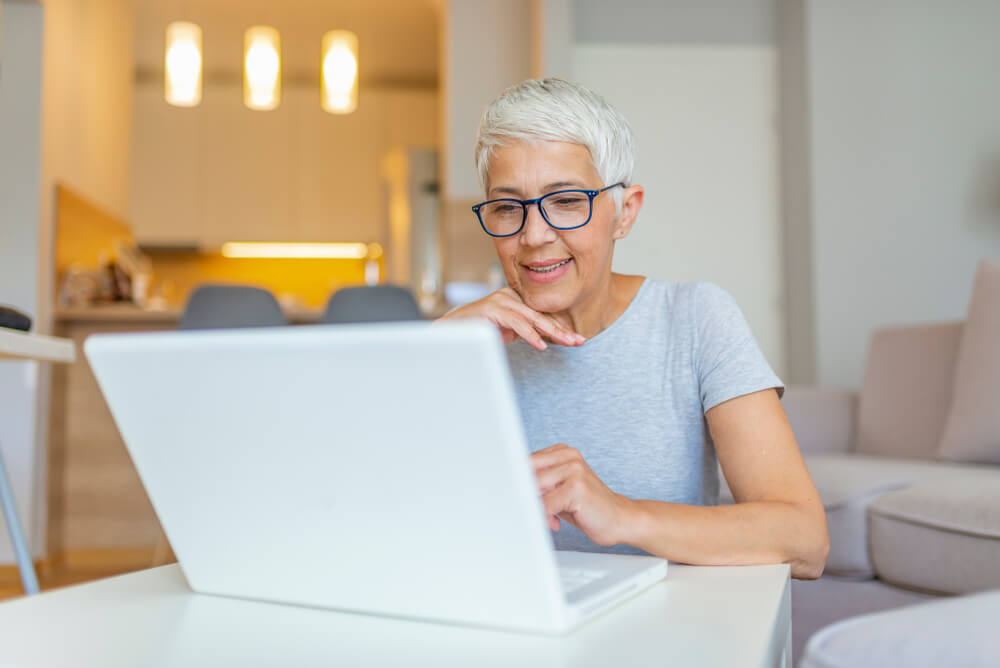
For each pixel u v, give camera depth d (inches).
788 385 184.1
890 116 175.0
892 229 173.8
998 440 86.1
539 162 37.1
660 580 27.0
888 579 70.0
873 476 76.5
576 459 27.9
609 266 41.8
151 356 21.4
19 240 143.2
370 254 280.7
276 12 236.4
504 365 17.9
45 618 23.2
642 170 187.9
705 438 42.1
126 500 153.9
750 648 19.3
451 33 190.5
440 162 226.2
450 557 20.7
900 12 175.8
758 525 30.2
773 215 188.2
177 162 264.2
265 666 18.7
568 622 20.5
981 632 18.3
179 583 27.8
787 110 185.0
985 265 94.4
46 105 146.7
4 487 70.1
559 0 176.6
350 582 22.6
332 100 196.2
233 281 281.9
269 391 20.5
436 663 18.6
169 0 228.4
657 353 42.3
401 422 19.3
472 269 187.9
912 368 103.7
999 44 175.6
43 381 144.3
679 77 189.3
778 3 190.2
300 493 21.8
